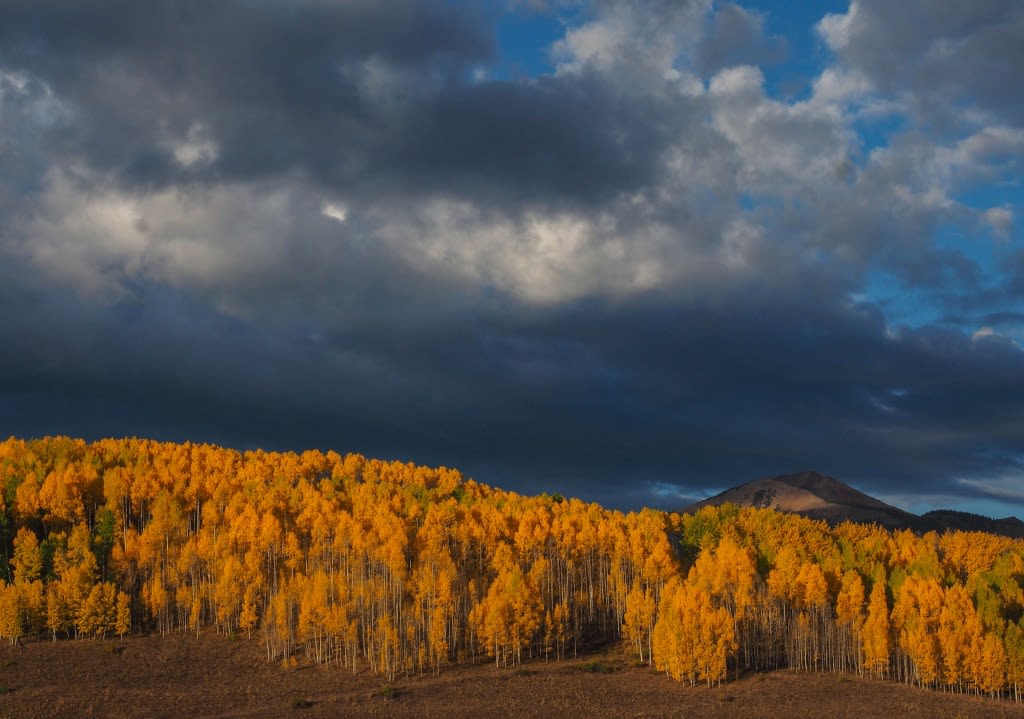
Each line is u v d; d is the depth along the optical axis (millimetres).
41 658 124188
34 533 152500
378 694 115500
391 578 149625
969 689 123312
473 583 146250
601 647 144250
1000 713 111500
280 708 108062
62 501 162625
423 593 140250
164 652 130375
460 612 148875
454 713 107562
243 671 124812
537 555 163000
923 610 131000
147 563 150875
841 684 124562
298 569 155875
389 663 129000
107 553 155500
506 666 132000
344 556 154375
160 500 158125
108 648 129875
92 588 136875
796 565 145000
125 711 103750
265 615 141875
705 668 121688
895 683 126125
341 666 128625
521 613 135000
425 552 150500
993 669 118625
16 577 140375
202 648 133125
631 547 163000
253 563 146625
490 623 131625
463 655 136125
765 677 128375
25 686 111875
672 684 123375
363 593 138750
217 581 147750
